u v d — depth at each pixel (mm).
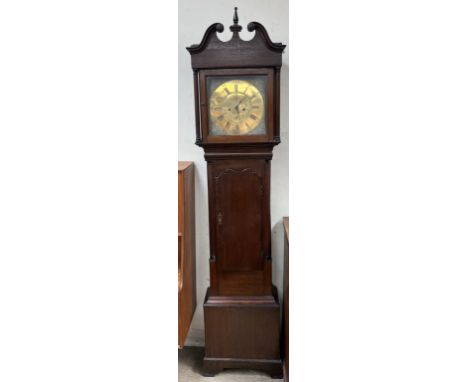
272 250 1777
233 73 1452
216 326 1605
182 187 1511
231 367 1624
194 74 1464
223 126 1485
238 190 1535
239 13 1643
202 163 1760
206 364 1626
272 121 1470
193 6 1651
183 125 1740
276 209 1756
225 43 1435
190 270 1691
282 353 1700
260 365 1610
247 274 1594
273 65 1436
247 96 1467
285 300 1555
